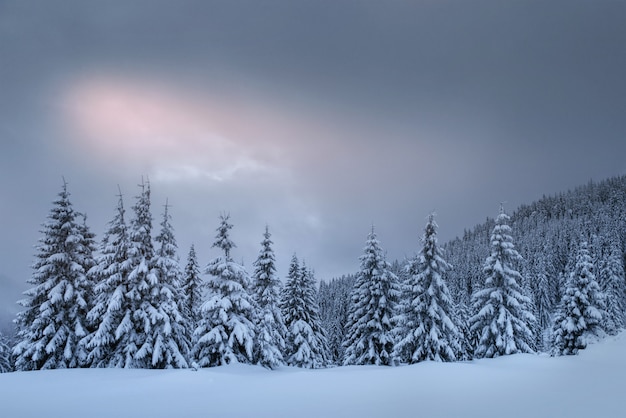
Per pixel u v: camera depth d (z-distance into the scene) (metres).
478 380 14.70
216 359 25.16
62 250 25.20
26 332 23.94
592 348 32.12
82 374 18.83
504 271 30.03
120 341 23.91
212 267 26.25
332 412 9.52
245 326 24.97
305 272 38.56
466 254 117.31
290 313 36.78
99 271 24.39
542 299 70.69
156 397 12.37
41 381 16.67
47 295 23.77
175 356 23.69
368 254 33.62
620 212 108.12
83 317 24.95
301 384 14.85
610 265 61.84
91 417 9.60
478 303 31.23
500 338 28.53
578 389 11.70
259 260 32.78
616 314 52.16
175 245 27.53
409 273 31.64
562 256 87.94
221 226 27.31
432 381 14.70
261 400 11.45
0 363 32.44
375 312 32.16
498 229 31.06
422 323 28.48
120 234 25.20
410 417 8.73
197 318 34.16
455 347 28.92
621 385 12.30
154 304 24.78
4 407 11.08
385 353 31.19
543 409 9.09
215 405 10.79
